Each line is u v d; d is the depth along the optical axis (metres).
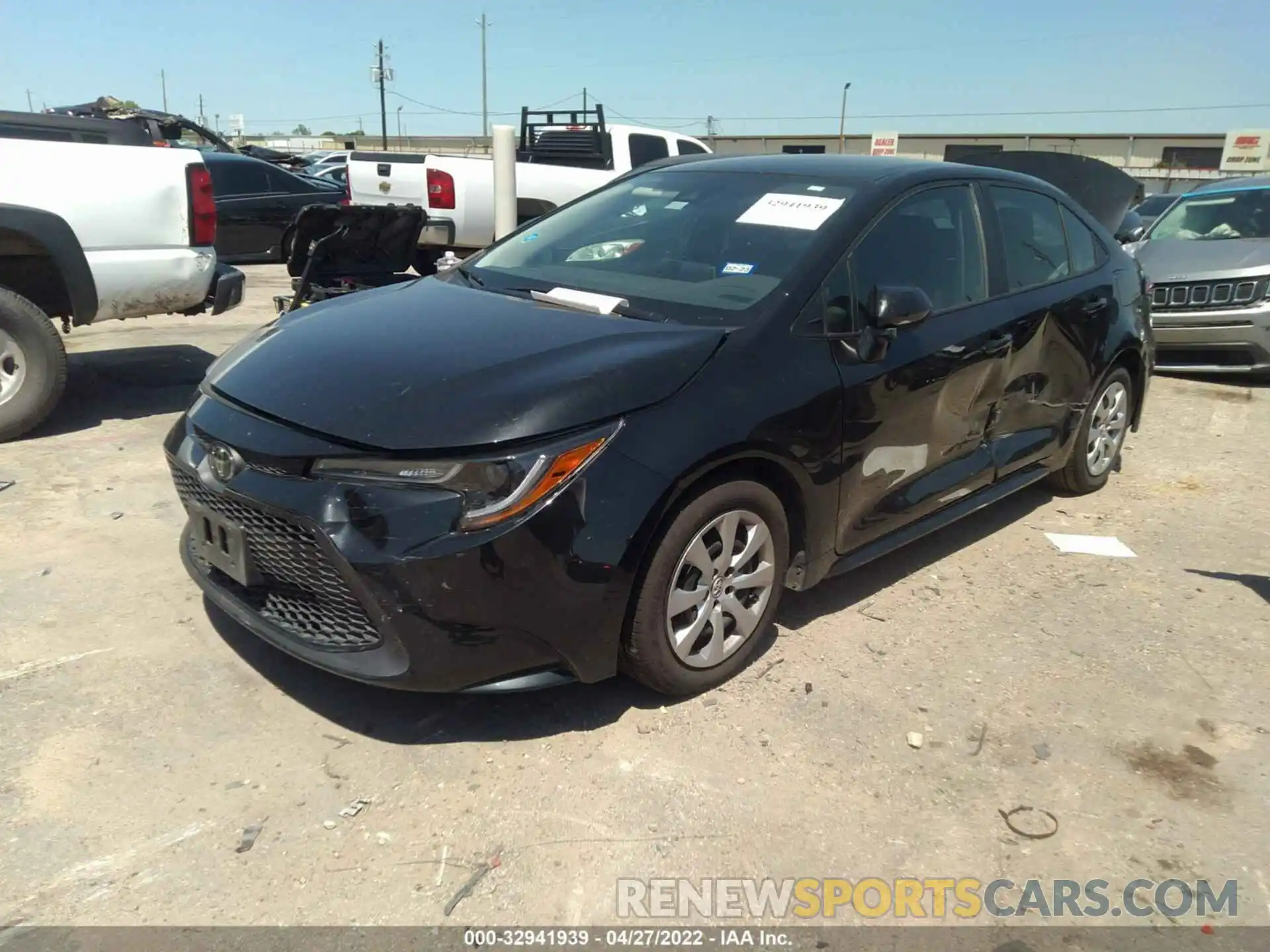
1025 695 3.30
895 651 3.56
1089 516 5.04
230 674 3.20
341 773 2.76
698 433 2.86
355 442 2.63
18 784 2.64
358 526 2.59
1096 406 5.02
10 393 5.32
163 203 5.58
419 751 2.86
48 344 5.35
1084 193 9.41
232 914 2.27
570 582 2.67
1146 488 5.51
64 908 2.26
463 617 2.60
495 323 3.23
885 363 3.48
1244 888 2.49
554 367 2.85
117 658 3.26
